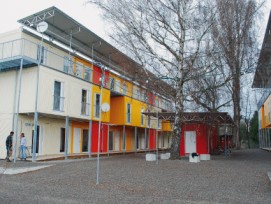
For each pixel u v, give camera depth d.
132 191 8.63
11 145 16.94
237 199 7.53
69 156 19.98
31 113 18.56
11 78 19.47
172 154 17.41
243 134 55.00
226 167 13.76
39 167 13.63
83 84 22.69
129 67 17.80
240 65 16.53
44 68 18.88
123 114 28.59
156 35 17.09
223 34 16.47
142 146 35.66
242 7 16.84
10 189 8.98
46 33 21.69
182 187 9.15
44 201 7.36
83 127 24.31
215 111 18.16
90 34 22.44
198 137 22.89
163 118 21.53
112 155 24.88
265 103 33.19
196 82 17.25
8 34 20.00
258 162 16.70
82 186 9.44
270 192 8.41
